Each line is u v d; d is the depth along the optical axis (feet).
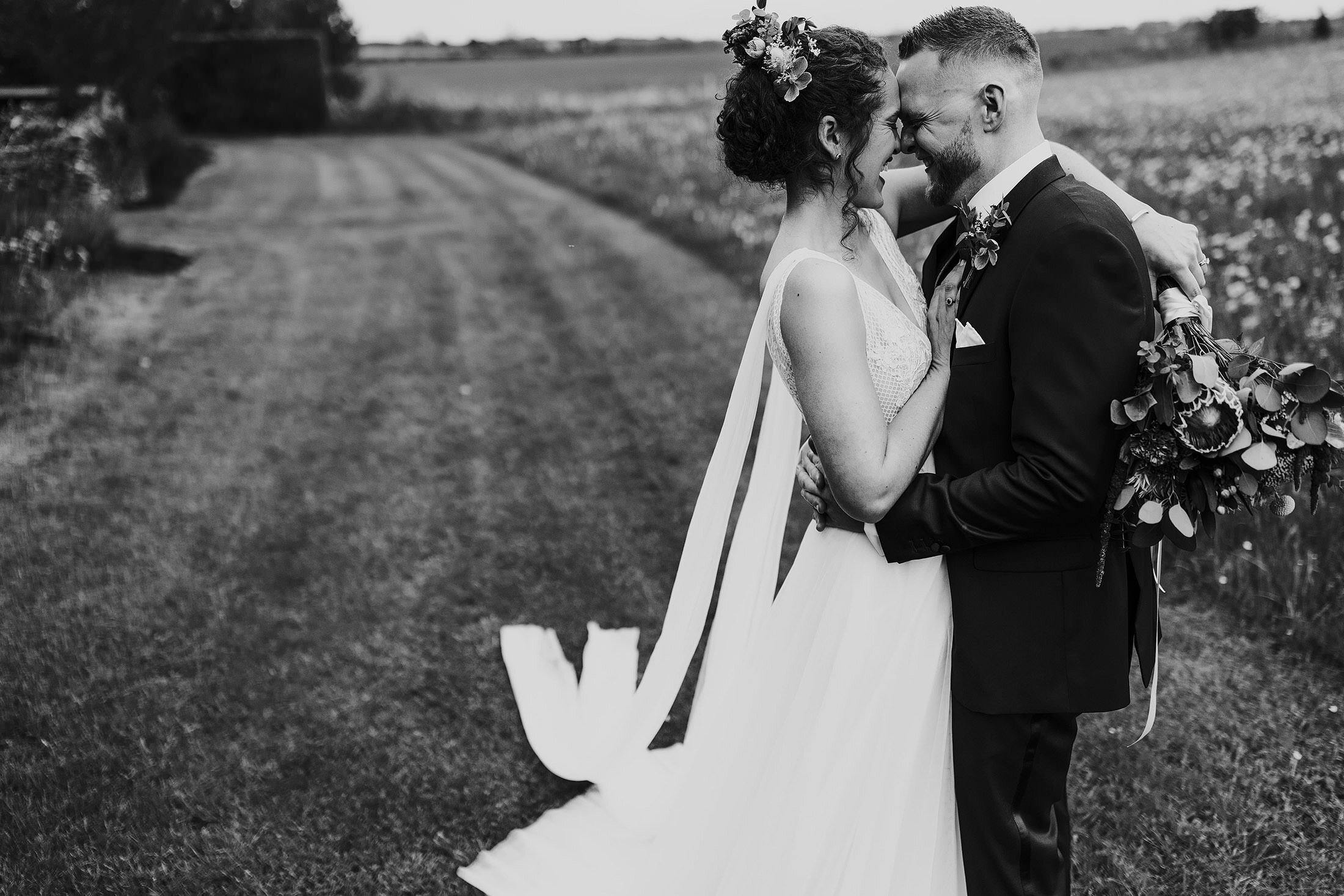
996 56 6.01
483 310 26.94
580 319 25.31
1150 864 8.35
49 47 31.19
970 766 6.32
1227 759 9.49
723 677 7.61
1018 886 6.29
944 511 6.01
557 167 56.18
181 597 12.96
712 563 7.58
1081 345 5.62
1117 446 5.81
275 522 15.14
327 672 11.49
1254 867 8.25
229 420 19.16
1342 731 9.72
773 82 6.13
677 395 19.72
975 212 6.28
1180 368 5.43
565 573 13.56
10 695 10.88
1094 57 83.35
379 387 21.04
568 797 9.62
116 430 18.45
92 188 33.68
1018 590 6.15
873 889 6.52
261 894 8.42
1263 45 74.33
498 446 17.95
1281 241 19.88
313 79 96.99
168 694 11.00
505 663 11.61
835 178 6.36
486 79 163.02
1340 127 32.78
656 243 34.40
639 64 180.14
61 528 14.71
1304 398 5.54
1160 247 6.49
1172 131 38.06
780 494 7.36
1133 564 6.53
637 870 8.58
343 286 29.73
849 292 5.99
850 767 6.54
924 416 6.17
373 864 8.77
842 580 6.70
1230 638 11.31
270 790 9.61
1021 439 5.83
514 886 8.46
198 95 95.71
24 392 19.74
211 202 47.83
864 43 6.22
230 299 27.63
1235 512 5.96
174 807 9.36
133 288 27.89
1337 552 11.56
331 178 58.80
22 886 8.38
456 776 9.85
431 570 13.75
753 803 7.02
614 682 11.09
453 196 49.88
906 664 6.48
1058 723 6.28
